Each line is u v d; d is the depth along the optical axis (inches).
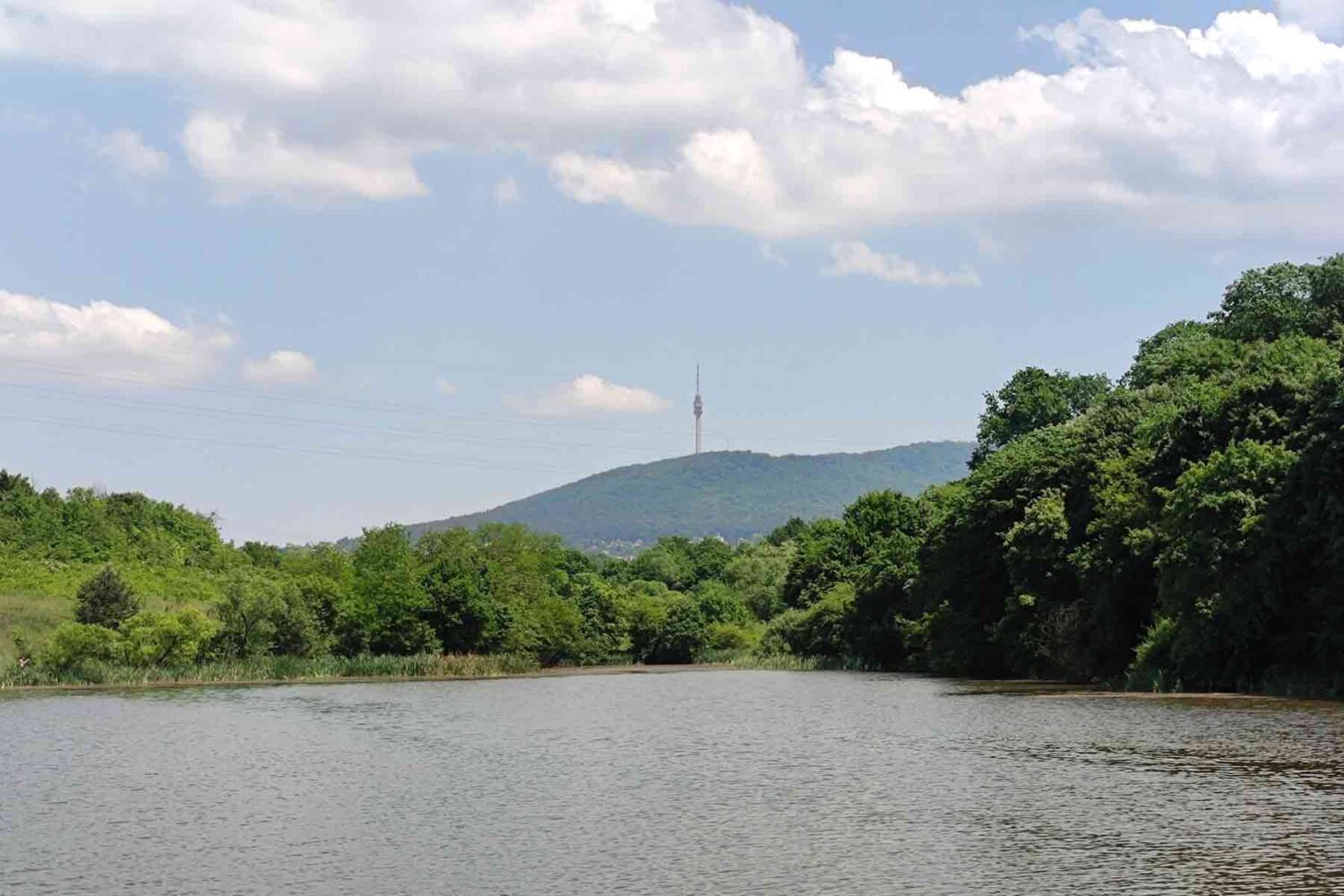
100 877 1318.9
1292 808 1510.8
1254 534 3125.0
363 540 7731.3
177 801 1827.0
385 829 1568.7
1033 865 1261.1
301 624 6092.5
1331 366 3216.0
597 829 1533.0
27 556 6525.6
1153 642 3602.4
